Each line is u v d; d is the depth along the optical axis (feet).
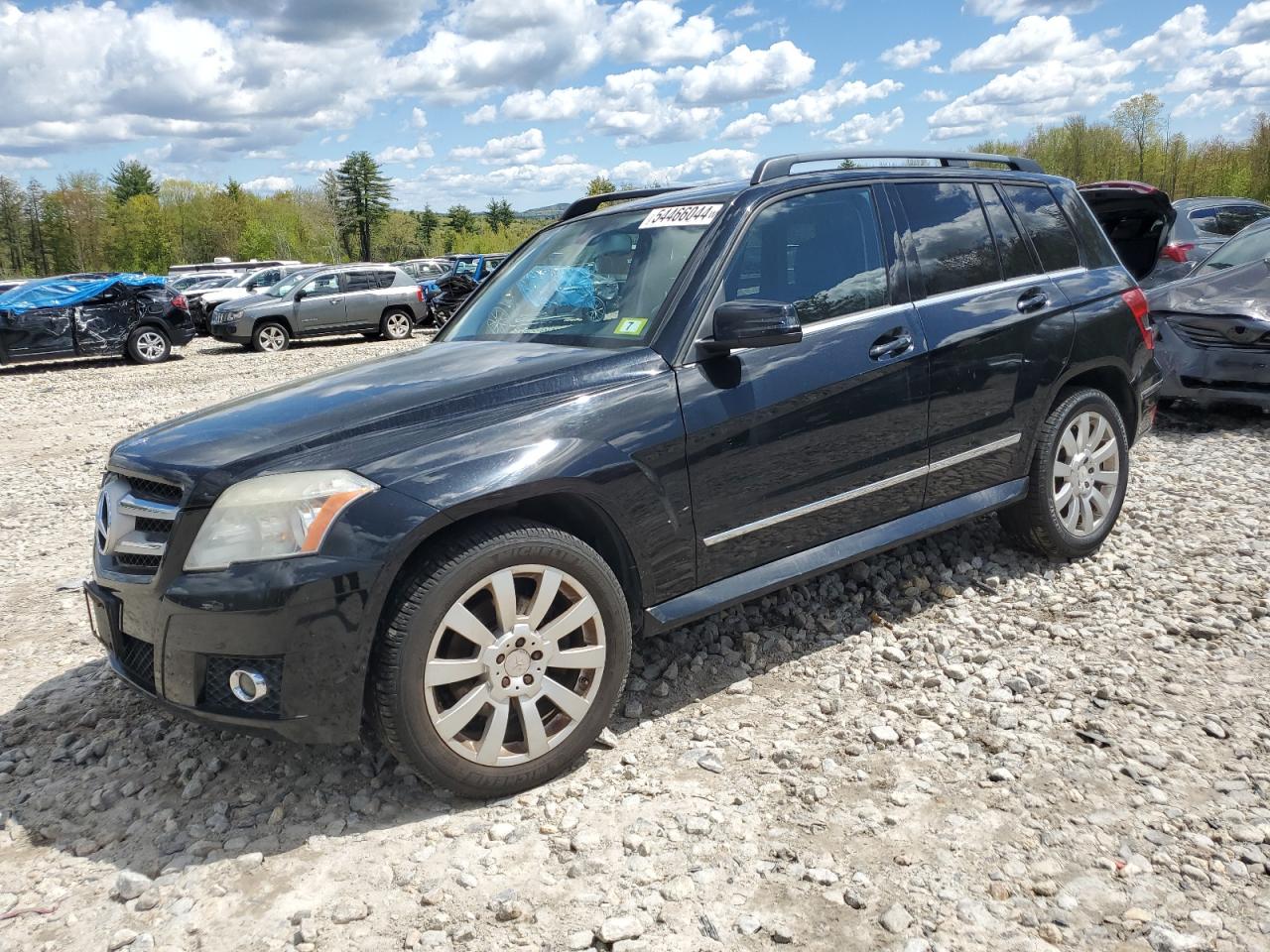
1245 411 25.54
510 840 9.05
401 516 8.89
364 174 407.03
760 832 8.96
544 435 9.77
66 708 12.56
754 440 11.09
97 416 40.22
